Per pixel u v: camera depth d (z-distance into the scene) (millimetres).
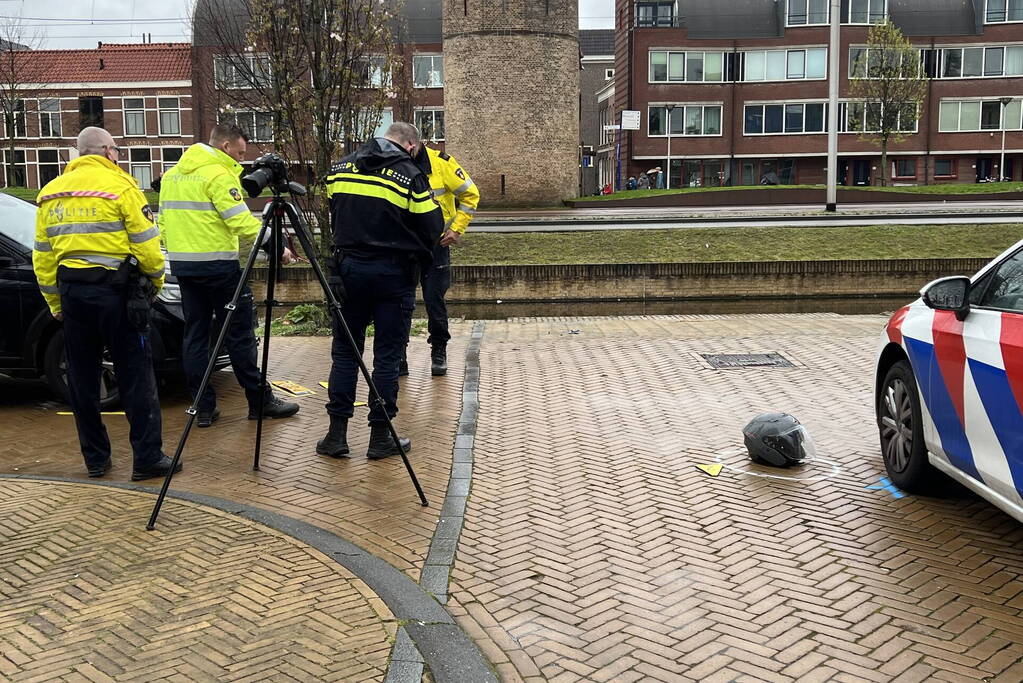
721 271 22000
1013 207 31609
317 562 4535
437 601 4273
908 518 5355
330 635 3807
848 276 22094
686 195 38750
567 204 40531
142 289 5863
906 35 53531
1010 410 4449
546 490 5875
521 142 40531
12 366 7980
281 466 6348
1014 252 4879
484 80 40250
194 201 7152
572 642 3936
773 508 5539
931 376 5309
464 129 40781
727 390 8656
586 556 4844
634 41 54094
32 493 5555
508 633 4016
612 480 6066
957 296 5047
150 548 4695
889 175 54750
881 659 3770
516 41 40062
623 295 22016
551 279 21906
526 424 7484
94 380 6020
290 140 12008
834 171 29453
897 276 22078
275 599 4129
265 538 4840
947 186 39938
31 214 8461
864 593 4375
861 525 5254
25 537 4844
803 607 4238
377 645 3729
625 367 9750
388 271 6199
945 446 5180
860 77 46969
